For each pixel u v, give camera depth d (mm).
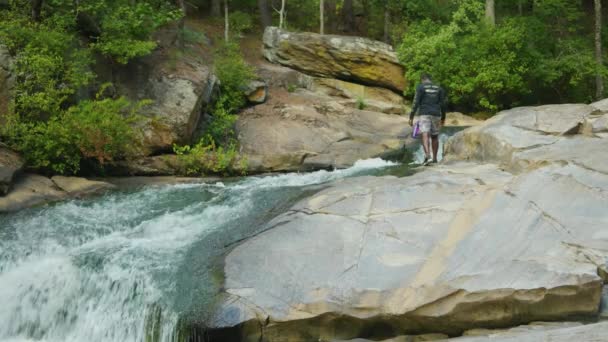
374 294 5055
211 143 11812
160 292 5820
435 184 6629
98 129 9547
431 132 9883
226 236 6848
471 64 17625
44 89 9734
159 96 11375
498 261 4953
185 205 8398
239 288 5500
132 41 11469
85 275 6312
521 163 7039
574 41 18906
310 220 6375
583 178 5727
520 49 18078
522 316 4637
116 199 8844
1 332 6348
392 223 5930
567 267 4637
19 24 9969
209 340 5184
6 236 7289
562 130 7930
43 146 9430
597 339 3621
